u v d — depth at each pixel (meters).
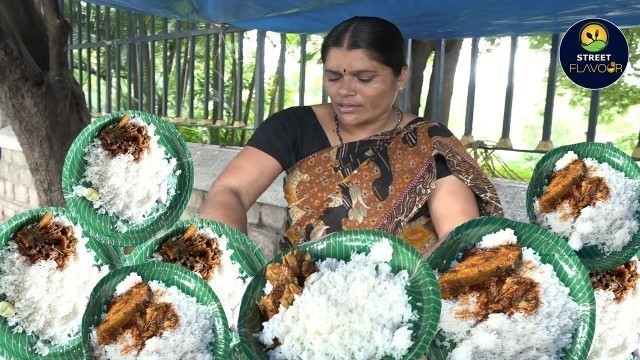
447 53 3.14
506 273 0.85
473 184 1.31
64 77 2.87
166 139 0.98
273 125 1.43
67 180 0.92
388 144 1.39
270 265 0.83
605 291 0.99
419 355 0.73
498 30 2.36
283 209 3.03
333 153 1.40
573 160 1.07
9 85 2.76
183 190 0.98
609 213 0.99
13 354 0.85
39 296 0.88
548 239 0.88
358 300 0.77
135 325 0.79
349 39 1.30
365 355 0.74
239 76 3.53
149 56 4.39
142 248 0.93
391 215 1.35
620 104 6.14
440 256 0.92
